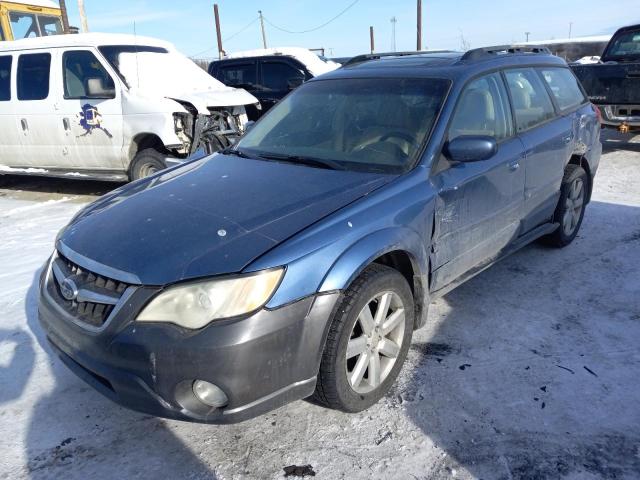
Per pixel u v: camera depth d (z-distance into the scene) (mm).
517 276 4309
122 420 2762
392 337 2865
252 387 2250
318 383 2539
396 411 2766
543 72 4422
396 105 3420
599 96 8555
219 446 2570
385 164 3092
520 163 3770
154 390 2242
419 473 2373
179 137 6543
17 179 8773
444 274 3271
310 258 2359
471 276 3553
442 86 3395
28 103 7164
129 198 3053
